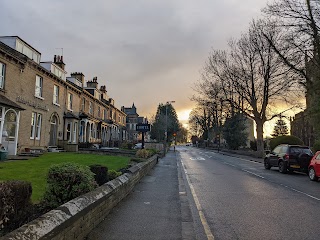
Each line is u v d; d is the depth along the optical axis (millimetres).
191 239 5812
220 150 61156
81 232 5367
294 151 19328
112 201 7848
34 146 23500
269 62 35031
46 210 5980
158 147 48250
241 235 6246
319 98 24641
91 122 38625
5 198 4613
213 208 8812
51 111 26656
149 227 6414
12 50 20562
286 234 6312
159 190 11383
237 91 38250
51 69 26984
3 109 18500
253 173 19406
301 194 11406
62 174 6297
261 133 37250
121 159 20953
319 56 23391
